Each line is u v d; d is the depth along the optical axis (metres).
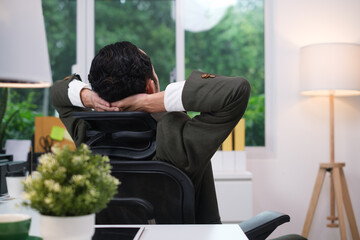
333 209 3.05
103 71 1.09
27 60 1.11
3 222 0.59
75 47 3.44
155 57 3.45
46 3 3.42
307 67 2.91
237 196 2.82
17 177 1.37
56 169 0.55
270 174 3.29
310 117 3.28
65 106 1.28
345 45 2.84
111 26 3.45
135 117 1.02
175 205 1.03
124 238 0.69
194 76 1.06
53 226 0.54
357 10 3.29
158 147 1.04
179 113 1.10
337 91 3.12
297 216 3.27
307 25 3.31
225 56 3.45
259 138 3.39
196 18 3.45
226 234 0.74
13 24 1.08
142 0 3.46
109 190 0.58
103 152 1.08
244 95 1.01
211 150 1.03
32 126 3.37
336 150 3.28
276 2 3.32
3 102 2.85
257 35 3.43
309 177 3.28
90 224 0.56
